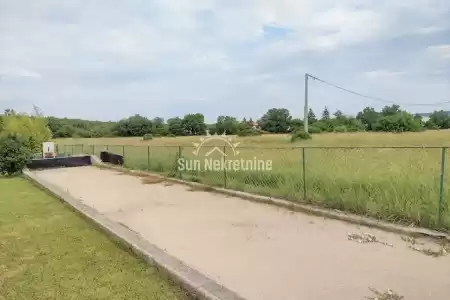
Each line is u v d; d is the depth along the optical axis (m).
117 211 6.38
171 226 5.27
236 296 2.75
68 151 22.55
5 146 13.12
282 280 3.25
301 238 4.53
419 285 3.07
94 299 2.92
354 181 6.06
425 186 5.05
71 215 5.88
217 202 6.98
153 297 2.95
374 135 29.84
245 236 4.68
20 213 6.06
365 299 2.85
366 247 4.11
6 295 3.03
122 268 3.57
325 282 3.18
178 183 9.54
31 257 3.92
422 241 4.23
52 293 3.04
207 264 3.67
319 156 8.11
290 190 6.75
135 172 12.11
